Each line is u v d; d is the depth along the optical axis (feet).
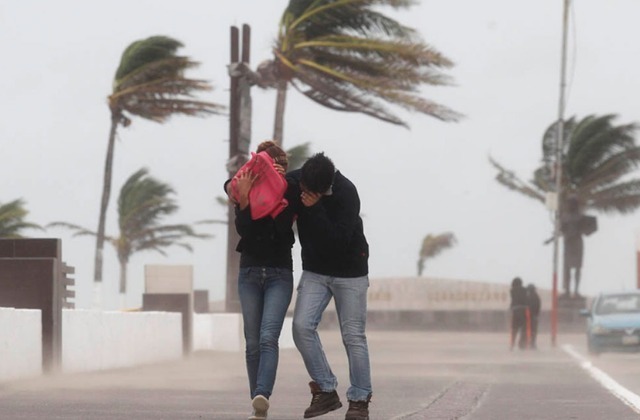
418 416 81.87
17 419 76.95
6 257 126.72
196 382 120.78
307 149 471.62
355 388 71.72
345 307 71.26
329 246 70.03
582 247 460.96
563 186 516.73
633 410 90.89
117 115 384.06
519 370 158.51
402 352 226.58
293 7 312.91
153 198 567.18
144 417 79.51
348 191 70.28
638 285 375.04
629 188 515.50
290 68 309.83
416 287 492.95
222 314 200.95
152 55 379.96
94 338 138.41
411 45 312.29
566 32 313.53
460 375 144.15
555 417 84.17
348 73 316.81
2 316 111.86
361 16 311.88
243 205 70.49
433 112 315.58
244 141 240.94
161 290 184.03
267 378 70.59
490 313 472.85
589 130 513.04
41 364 122.93
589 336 209.36
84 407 87.15
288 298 71.41
